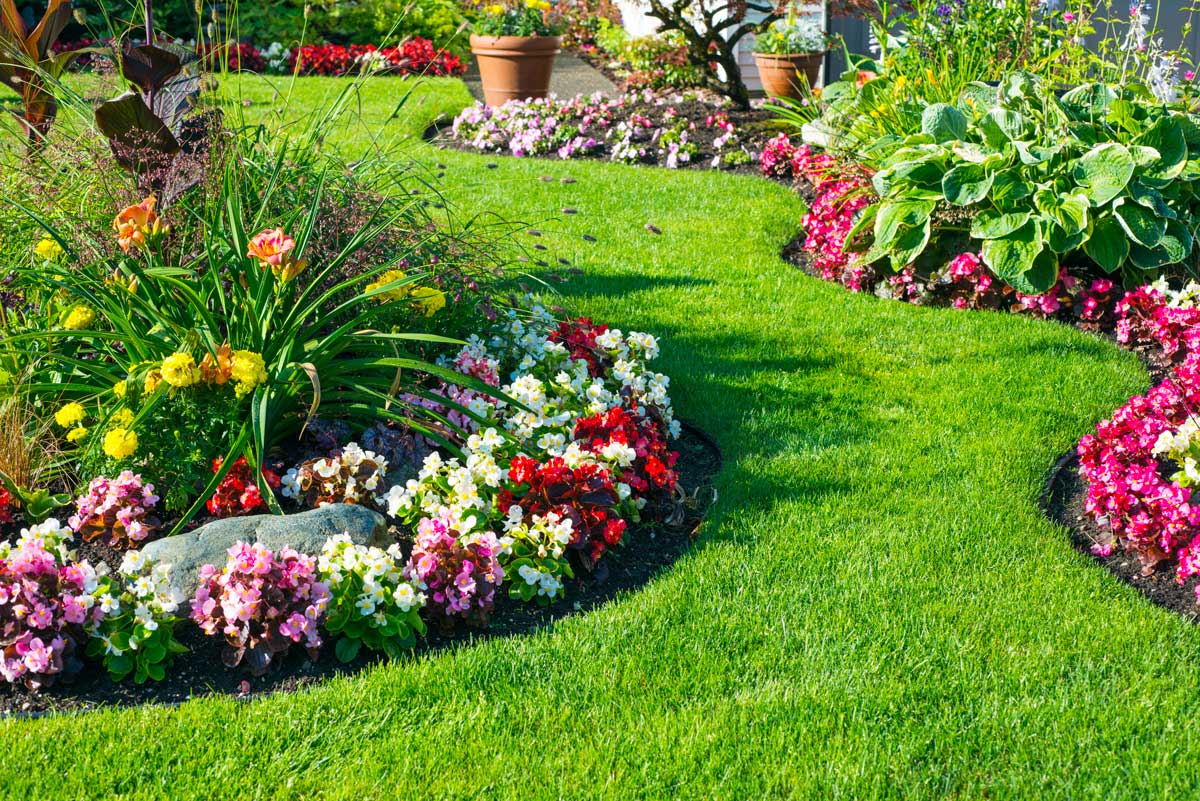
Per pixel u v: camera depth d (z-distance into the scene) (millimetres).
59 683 3121
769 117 11195
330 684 3119
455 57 16281
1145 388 5117
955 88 7516
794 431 4707
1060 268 6191
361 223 4758
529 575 3463
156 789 2705
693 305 6230
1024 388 5082
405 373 4453
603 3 13969
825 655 3219
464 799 2701
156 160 4500
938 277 6340
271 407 3900
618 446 3924
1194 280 6098
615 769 2805
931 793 2707
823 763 2795
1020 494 4133
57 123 5039
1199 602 3504
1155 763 2760
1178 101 7191
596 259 7102
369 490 3844
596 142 10625
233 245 4176
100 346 4234
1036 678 3096
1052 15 7875
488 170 9703
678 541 3939
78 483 3918
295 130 5730
